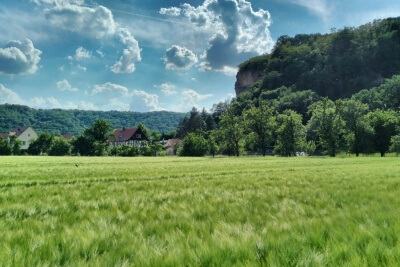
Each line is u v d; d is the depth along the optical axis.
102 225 4.24
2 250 2.86
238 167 25.36
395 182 10.36
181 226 4.16
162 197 7.43
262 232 3.55
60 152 103.00
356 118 76.50
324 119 75.94
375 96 125.75
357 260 2.47
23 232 3.71
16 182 11.77
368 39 195.88
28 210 5.46
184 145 97.81
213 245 2.97
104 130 107.31
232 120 94.19
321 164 30.19
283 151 84.25
